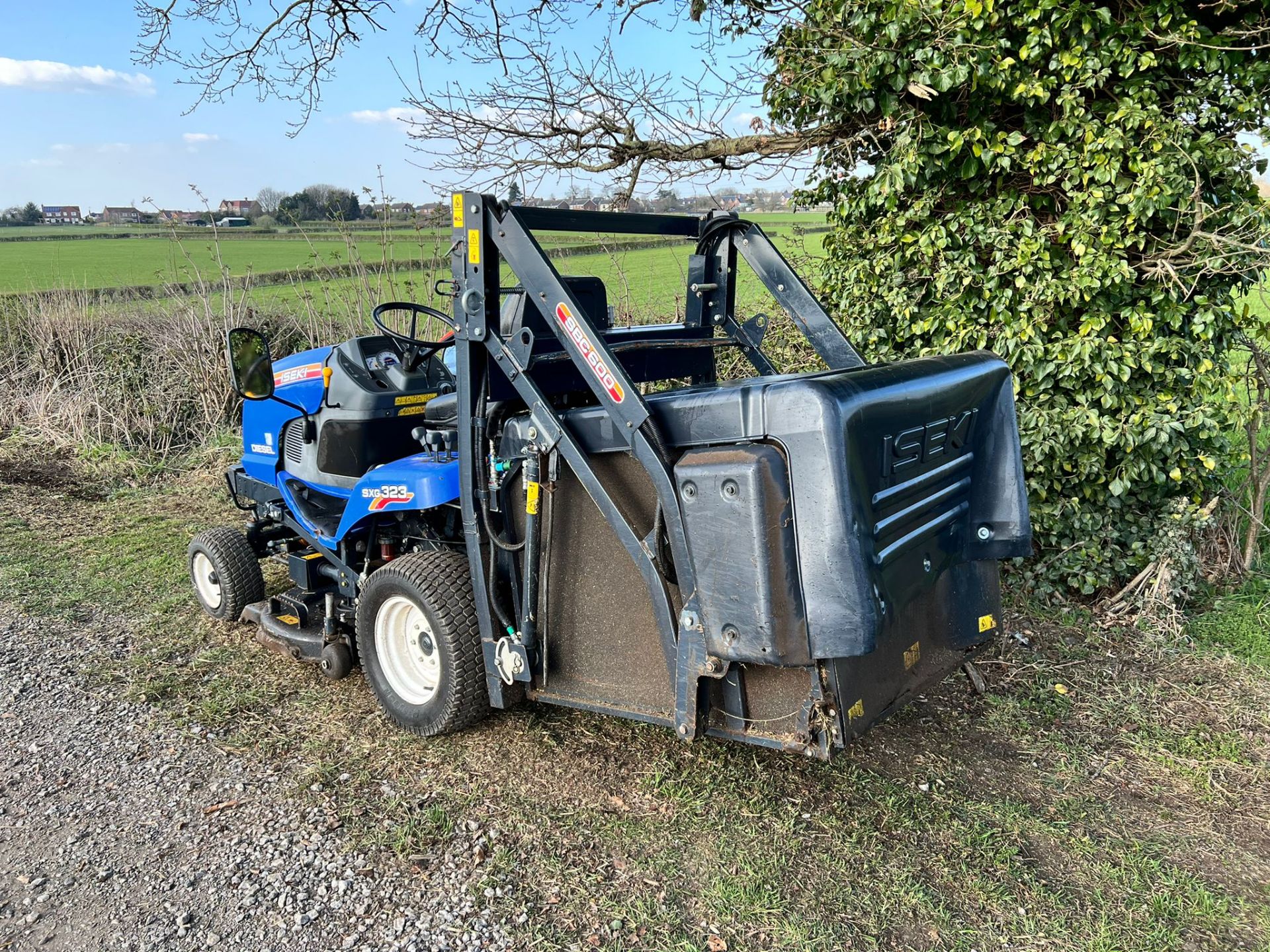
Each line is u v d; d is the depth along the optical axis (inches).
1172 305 171.8
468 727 132.6
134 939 94.8
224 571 174.6
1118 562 179.5
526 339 111.0
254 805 118.4
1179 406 175.5
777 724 101.2
